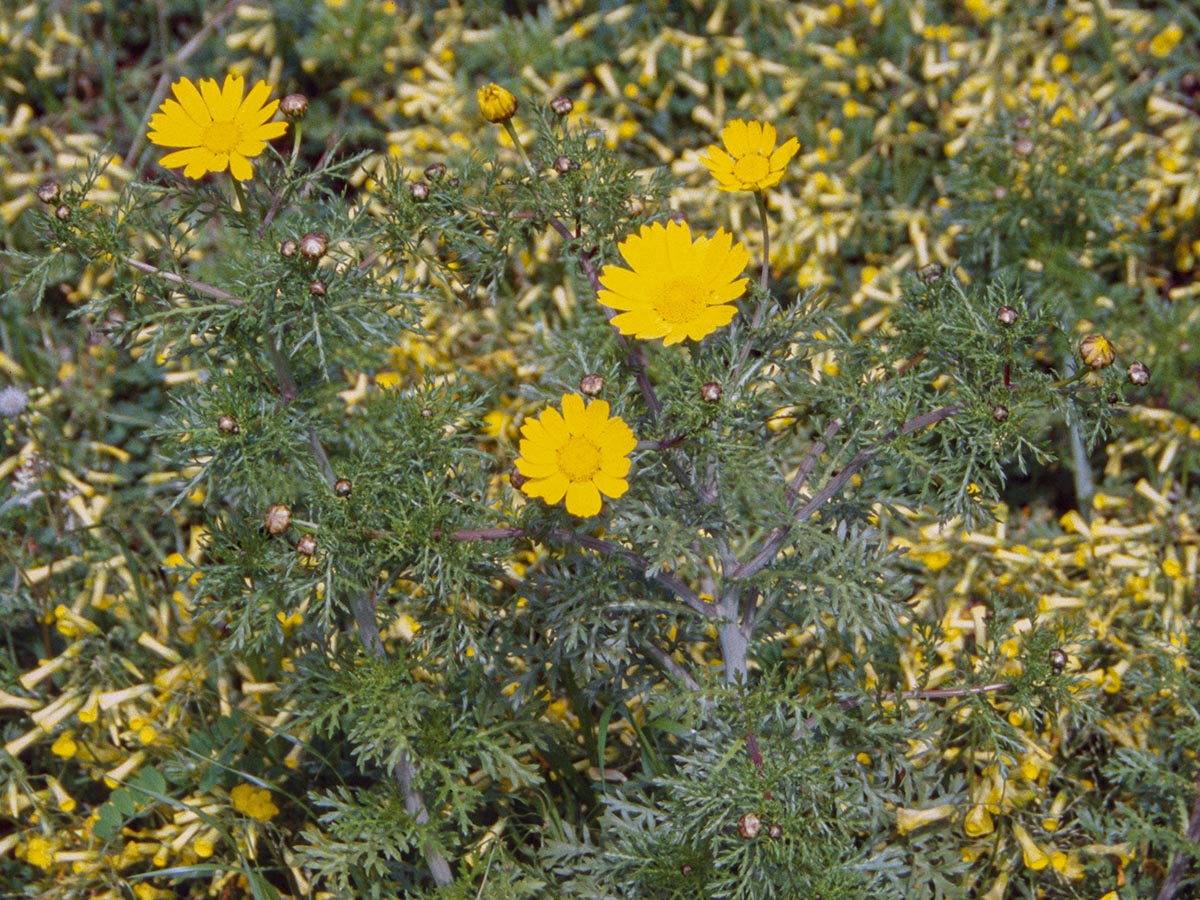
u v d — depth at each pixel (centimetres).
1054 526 123
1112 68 141
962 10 151
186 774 110
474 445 123
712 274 93
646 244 93
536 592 99
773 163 94
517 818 105
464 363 129
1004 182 129
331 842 99
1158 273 136
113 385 132
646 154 144
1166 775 103
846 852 98
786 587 99
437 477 97
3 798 110
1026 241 129
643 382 97
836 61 143
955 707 100
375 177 99
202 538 101
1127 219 127
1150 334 126
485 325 130
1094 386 93
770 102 146
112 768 112
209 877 110
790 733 98
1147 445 125
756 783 93
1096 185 128
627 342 98
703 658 111
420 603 99
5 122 148
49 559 121
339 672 97
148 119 144
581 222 98
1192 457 125
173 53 154
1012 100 138
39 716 111
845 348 99
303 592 94
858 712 100
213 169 93
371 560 95
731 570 98
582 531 96
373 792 102
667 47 147
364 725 95
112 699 111
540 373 121
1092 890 106
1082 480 123
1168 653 106
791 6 150
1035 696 99
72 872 109
